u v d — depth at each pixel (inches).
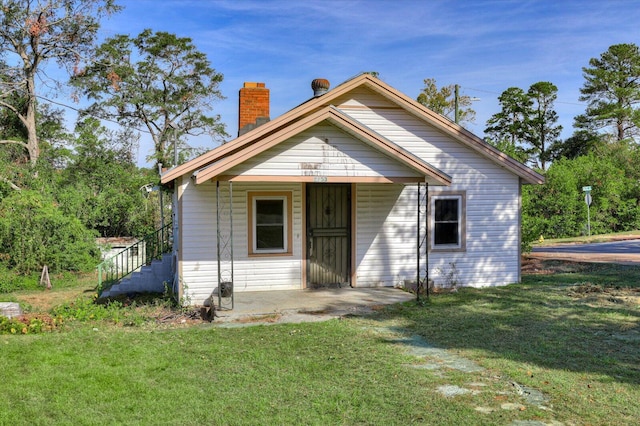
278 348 321.4
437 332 356.8
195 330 372.5
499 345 321.4
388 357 299.9
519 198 570.3
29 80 1417.3
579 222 1349.7
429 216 548.7
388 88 529.0
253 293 496.7
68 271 792.9
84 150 1622.8
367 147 450.9
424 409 223.6
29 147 1451.8
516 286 550.0
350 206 531.5
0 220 733.9
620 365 277.7
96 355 309.4
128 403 233.6
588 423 208.1
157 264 604.1
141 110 1803.6
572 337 335.6
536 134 2447.1
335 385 254.5
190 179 482.6
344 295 488.1
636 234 1322.6
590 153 1747.0
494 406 226.5
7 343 338.3
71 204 972.6
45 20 1342.3
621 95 2298.2
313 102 492.7
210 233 488.4
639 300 453.1
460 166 555.2
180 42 1861.5
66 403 233.9
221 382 260.5
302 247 518.9
